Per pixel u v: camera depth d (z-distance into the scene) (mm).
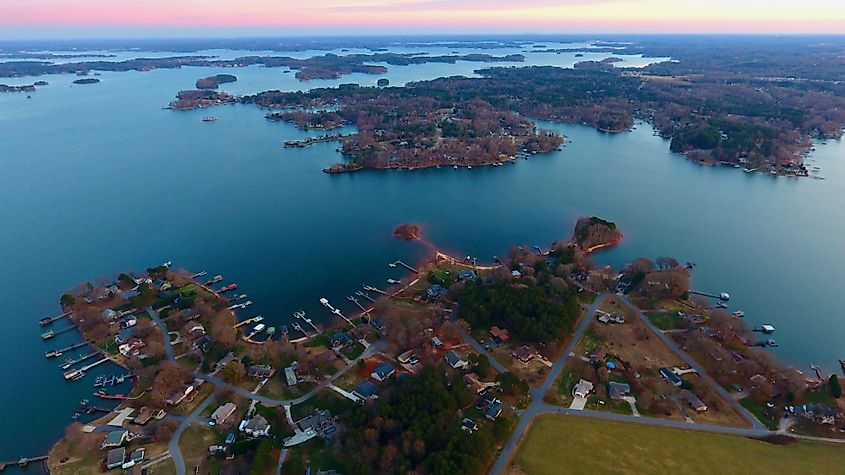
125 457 126062
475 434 123875
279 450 128125
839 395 148250
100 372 162125
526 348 166000
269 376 156000
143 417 140125
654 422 137125
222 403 146125
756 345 176500
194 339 174875
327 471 121188
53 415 145125
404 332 171625
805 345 177125
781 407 142875
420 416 130875
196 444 131000
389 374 153875
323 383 153375
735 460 123562
